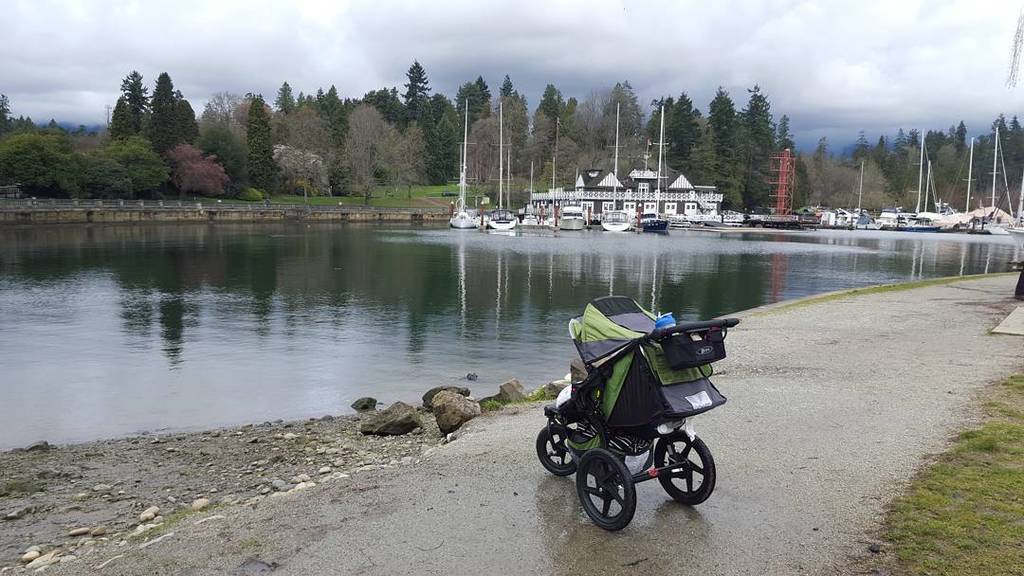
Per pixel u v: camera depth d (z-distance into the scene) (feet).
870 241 264.11
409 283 106.11
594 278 116.16
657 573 16.12
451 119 535.60
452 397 32.81
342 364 53.88
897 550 16.53
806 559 16.51
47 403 43.60
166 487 28.07
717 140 412.57
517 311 80.43
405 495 21.40
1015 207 404.57
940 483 20.22
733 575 15.94
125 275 112.88
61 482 29.07
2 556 21.34
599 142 477.36
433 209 368.07
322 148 391.24
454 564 16.78
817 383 34.78
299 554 17.49
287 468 29.63
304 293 94.84
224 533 18.95
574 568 16.46
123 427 38.93
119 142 300.20
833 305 67.82
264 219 307.78
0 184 251.19
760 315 62.44
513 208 428.15
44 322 72.13
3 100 442.09
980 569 15.39
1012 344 44.32
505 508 20.16
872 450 23.77
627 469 17.89
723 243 232.12
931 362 39.24
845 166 544.21
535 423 29.96
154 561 17.44
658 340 17.31
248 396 45.21
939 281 91.61
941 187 469.98
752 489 20.81
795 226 372.79
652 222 292.20
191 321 73.15
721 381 35.78
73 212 247.09
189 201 311.68
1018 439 23.86
